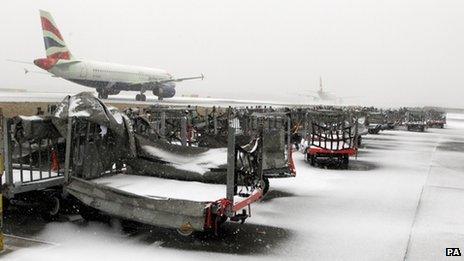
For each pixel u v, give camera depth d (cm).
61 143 871
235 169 761
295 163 1692
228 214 686
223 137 1036
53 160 866
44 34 4772
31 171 787
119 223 808
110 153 916
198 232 762
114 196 721
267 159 1040
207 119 1848
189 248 679
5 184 737
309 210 948
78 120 819
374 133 3538
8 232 733
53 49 4853
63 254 636
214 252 664
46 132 786
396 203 1033
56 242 690
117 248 671
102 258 626
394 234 783
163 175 911
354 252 682
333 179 1355
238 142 1023
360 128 2412
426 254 681
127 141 927
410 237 768
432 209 980
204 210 659
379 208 979
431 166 1708
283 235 762
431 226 841
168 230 772
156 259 628
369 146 2531
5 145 733
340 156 1611
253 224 828
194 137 1719
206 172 865
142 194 762
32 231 744
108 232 752
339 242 730
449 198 1099
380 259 654
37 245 672
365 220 876
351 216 905
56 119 789
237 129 1714
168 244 697
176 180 889
